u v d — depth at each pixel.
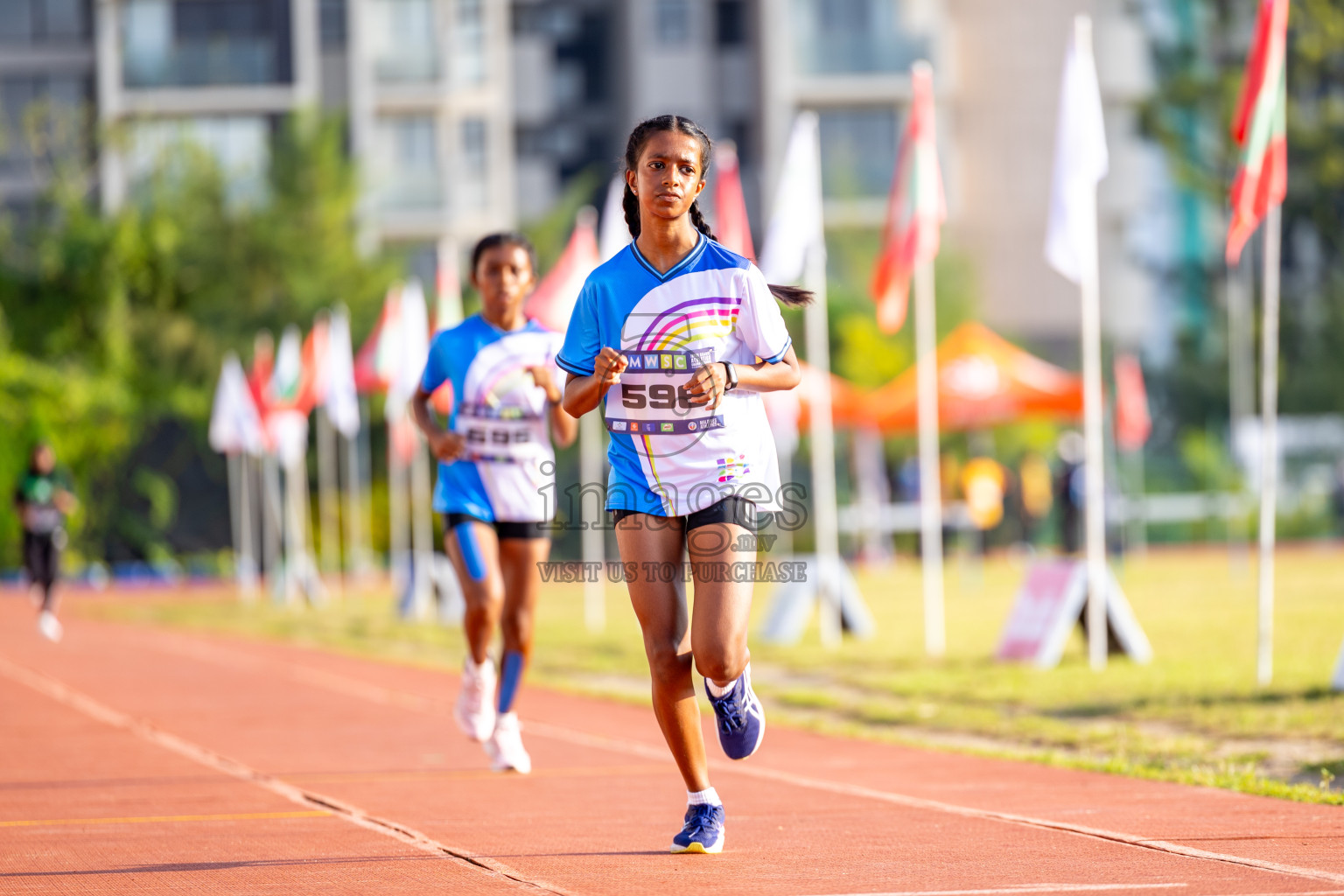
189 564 74.12
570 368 11.80
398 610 45.75
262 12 98.44
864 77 100.56
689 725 11.76
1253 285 109.19
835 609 34.28
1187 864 11.25
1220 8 108.31
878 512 68.56
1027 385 47.56
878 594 50.91
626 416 11.59
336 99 99.69
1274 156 24.17
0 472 71.06
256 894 10.73
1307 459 83.19
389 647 35.81
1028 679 24.92
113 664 31.61
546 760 17.89
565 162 112.31
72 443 72.75
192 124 92.50
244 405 54.97
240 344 81.69
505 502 16.98
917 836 12.70
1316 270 110.38
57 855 12.35
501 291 17.03
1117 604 27.31
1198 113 106.50
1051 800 14.54
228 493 74.94
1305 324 105.25
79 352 79.19
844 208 88.50
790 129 101.12
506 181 105.19
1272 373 23.75
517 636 16.97
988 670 26.66
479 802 14.85
